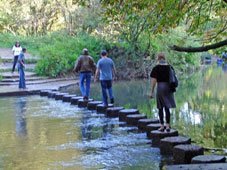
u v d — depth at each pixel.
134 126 13.46
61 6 37.84
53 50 29.56
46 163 9.21
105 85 16.30
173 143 10.06
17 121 14.28
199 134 12.48
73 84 27.02
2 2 42.56
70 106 18.02
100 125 13.62
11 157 9.75
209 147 10.89
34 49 37.88
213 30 10.60
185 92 23.86
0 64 30.95
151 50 32.25
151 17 9.41
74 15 36.09
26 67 30.52
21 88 22.78
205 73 38.31
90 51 31.83
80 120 14.51
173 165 8.59
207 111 16.77
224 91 23.98
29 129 12.90
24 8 42.03
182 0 8.88
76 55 30.70
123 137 11.77
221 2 9.61
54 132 12.45
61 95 20.12
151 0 9.02
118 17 10.21
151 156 9.76
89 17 33.38
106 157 9.68
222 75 35.88
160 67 11.53
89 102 17.30
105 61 16.30
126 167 8.87
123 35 24.19
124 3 9.38
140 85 27.72
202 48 6.85
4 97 21.14
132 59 32.66
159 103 11.53
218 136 12.20
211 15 10.73
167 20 8.98
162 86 11.48
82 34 34.38
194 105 18.56
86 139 11.51
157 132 11.43
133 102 19.34
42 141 11.30
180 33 30.83
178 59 36.44
